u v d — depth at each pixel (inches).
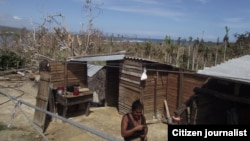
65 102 477.4
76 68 527.2
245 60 355.3
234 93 321.7
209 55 713.0
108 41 1048.2
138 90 490.9
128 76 515.8
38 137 393.1
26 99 572.1
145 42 912.9
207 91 349.7
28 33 956.6
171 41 829.2
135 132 219.5
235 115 327.0
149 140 422.0
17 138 378.3
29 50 878.4
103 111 562.3
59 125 466.3
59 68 498.3
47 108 467.5
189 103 384.8
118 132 447.2
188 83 466.6
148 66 481.7
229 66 329.1
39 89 472.7
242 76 282.0
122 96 536.7
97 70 588.1
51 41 877.8
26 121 450.9
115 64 560.7
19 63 812.6
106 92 600.4
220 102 360.8
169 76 505.4
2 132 392.5
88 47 892.0
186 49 730.8
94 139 410.3
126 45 992.9
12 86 669.3
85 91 511.2
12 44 917.2
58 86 501.0
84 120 502.0
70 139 409.1
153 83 498.6
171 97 503.2
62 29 849.5
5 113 481.7
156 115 505.4
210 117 366.3
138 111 218.4
